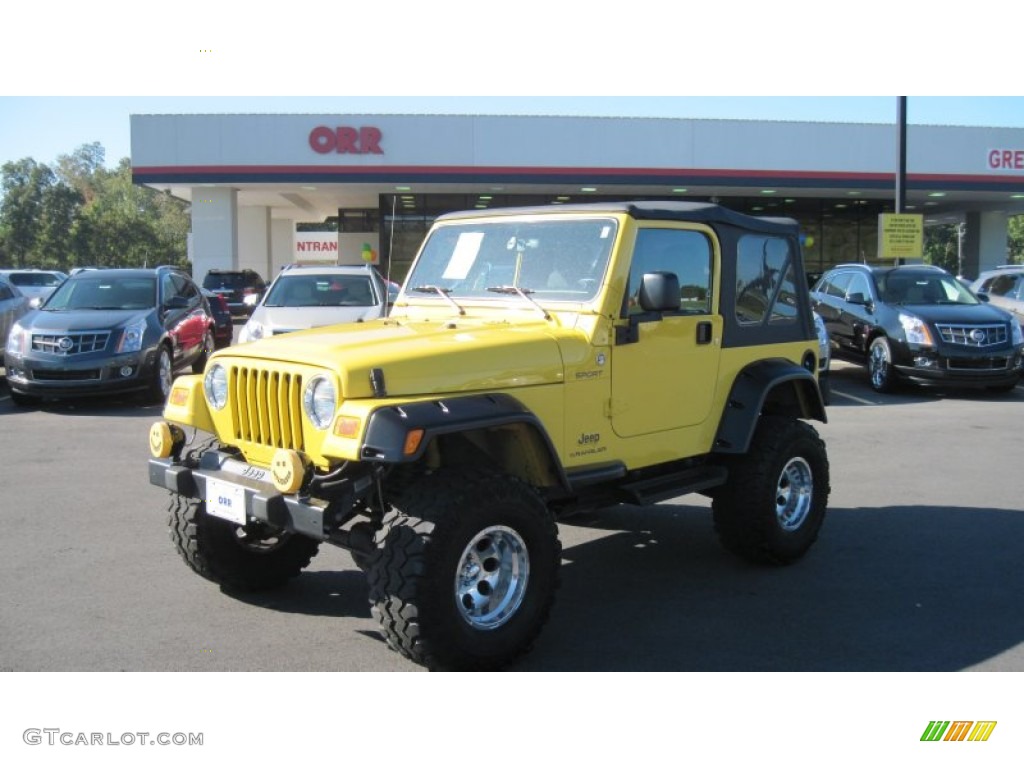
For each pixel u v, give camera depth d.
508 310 4.90
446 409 3.80
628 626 4.71
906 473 8.26
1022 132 28.27
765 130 26.95
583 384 4.52
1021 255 78.38
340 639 4.48
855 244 32.97
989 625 4.75
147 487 7.41
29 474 7.86
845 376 15.41
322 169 25.80
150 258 68.69
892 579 5.46
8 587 5.13
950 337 12.66
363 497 4.02
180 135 25.52
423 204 30.48
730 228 5.33
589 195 30.34
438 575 3.74
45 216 68.25
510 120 26.08
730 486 5.50
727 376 5.36
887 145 27.55
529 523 4.04
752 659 4.31
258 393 4.18
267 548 5.02
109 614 4.76
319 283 12.37
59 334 11.22
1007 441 9.77
